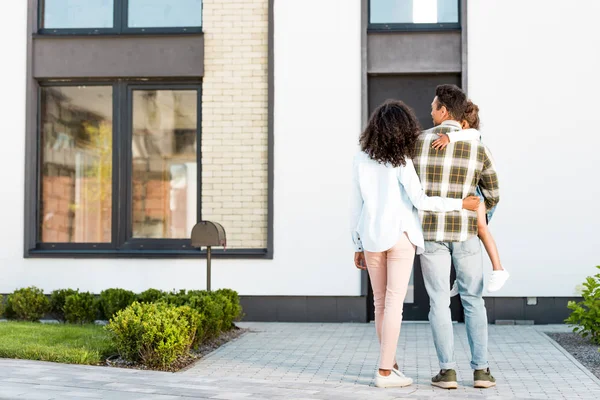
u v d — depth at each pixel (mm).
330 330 9180
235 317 9070
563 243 9773
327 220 10070
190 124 10469
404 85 10266
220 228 8727
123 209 10508
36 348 6727
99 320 9461
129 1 10609
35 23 10500
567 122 9805
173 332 6570
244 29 10312
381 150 5625
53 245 10586
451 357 5715
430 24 10227
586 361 7074
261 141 10258
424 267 5742
